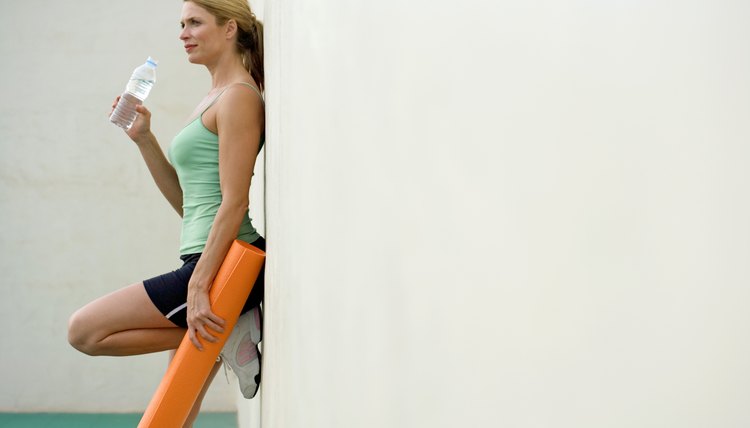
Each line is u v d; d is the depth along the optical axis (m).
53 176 5.79
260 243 2.40
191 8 2.34
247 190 2.22
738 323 0.20
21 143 5.79
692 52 0.21
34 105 5.82
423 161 0.45
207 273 2.15
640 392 0.23
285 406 1.40
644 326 0.23
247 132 2.24
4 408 5.66
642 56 0.23
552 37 0.28
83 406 5.73
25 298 5.73
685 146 0.21
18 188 5.77
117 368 5.78
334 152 0.81
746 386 0.19
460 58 0.38
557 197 0.28
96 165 5.82
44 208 5.77
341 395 0.72
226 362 2.34
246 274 2.15
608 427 0.25
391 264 0.53
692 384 0.21
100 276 5.78
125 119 2.59
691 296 0.21
